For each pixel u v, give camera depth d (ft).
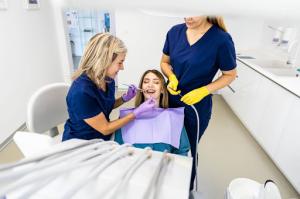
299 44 7.85
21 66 8.35
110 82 3.90
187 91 4.50
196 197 4.26
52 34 10.44
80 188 1.25
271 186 3.38
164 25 10.79
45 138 2.55
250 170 6.63
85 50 3.44
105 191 1.29
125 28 11.03
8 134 7.71
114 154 1.68
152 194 1.35
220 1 0.62
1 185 0.98
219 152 7.38
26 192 1.09
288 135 6.09
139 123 3.82
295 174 5.77
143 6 0.63
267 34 9.67
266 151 7.23
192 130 4.77
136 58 11.57
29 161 1.28
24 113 8.61
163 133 3.67
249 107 8.37
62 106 4.59
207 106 4.68
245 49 10.41
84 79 3.49
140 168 1.59
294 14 0.61
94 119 3.55
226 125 9.08
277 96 6.60
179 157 1.95
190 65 4.17
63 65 11.62
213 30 3.92
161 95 4.36
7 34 7.54
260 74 7.54
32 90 9.11
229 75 4.34
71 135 3.91
